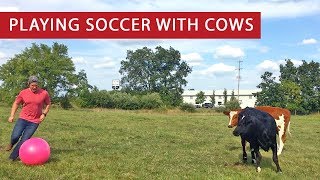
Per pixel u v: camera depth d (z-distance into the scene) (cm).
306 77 9075
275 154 1113
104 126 2250
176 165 1152
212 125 2706
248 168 1152
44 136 1672
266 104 8956
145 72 11331
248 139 1099
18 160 1066
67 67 6462
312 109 8988
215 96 14112
